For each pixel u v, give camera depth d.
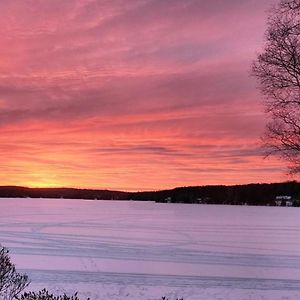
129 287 15.15
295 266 20.98
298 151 9.13
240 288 15.44
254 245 31.33
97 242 31.92
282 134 9.16
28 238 34.41
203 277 17.52
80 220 63.84
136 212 100.00
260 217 77.56
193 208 130.00
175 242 33.03
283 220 68.00
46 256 22.95
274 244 32.22
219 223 60.03
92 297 13.51
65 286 14.87
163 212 100.38
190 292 14.66
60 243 30.64
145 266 20.28
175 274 18.14
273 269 19.91
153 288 15.14
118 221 62.78
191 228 49.88
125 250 26.86
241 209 119.94
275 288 15.52
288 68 7.88
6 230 43.19
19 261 20.62
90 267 19.39
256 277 17.70
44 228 46.69
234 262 22.28
